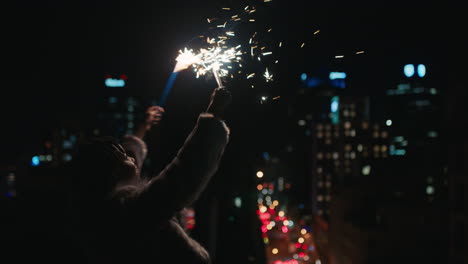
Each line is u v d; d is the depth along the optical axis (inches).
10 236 461.4
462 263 1230.3
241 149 475.2
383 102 2493.8
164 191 66.4
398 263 1727.4
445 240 1705.2
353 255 1956.2
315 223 3636.8
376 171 2063.2
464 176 1256.2
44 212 484.4
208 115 69.8
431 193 1847.9
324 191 3688.5
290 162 4173.2
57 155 721.0
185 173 66.7
